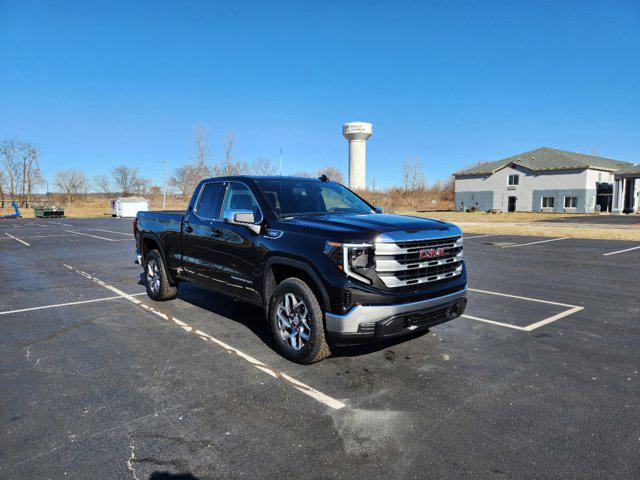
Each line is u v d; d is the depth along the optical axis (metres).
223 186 5.68
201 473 2.70
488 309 6.63
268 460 2.83
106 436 3.12
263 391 3.82
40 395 3.77
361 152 78.06
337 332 3.93
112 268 11.00
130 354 4.74
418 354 4.71
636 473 2.67
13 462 2.81
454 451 2.91
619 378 4.08
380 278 3.90
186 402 3.63
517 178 54.06
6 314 6.43
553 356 4.65
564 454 2.87
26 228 29.62
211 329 5.61
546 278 9.25
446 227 4.52
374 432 3.16
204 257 5.73
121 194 92.69
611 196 50.25
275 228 4.62
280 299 4.54
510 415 3.39
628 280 8.97
